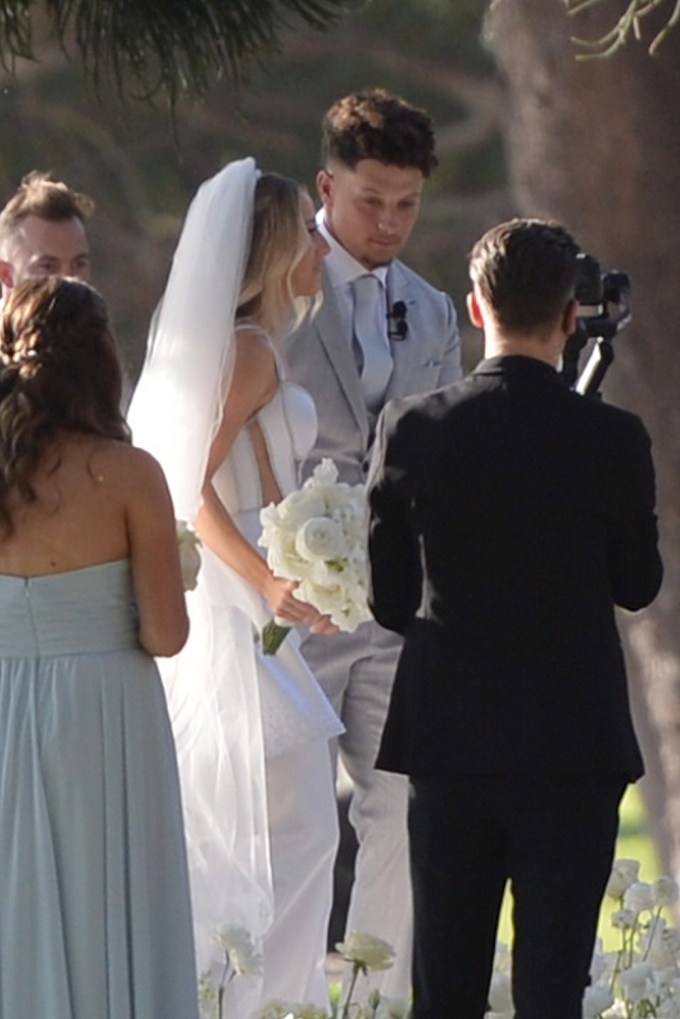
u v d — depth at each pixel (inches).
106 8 632.4
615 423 605.3
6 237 783.1
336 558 643.5
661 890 705.0
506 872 617.9
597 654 596.4
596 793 597.3
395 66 2448.3
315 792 733.3
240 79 646.5
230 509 727.7
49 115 2416.3
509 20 1355.8
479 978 617.3
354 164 780.6
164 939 613.9
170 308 717.9
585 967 602.9
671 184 1332.4
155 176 2425.0
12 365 604.7
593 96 1330.0
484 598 596.1
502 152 2474.2
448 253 2460.6
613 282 702.5
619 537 605.3
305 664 737.0
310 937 733.3
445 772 597.3
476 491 597.6
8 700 604.1
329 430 784.9
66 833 602.2
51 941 599.5
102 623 608.7
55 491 600.4
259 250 714.8
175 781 621.0
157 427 709.9
